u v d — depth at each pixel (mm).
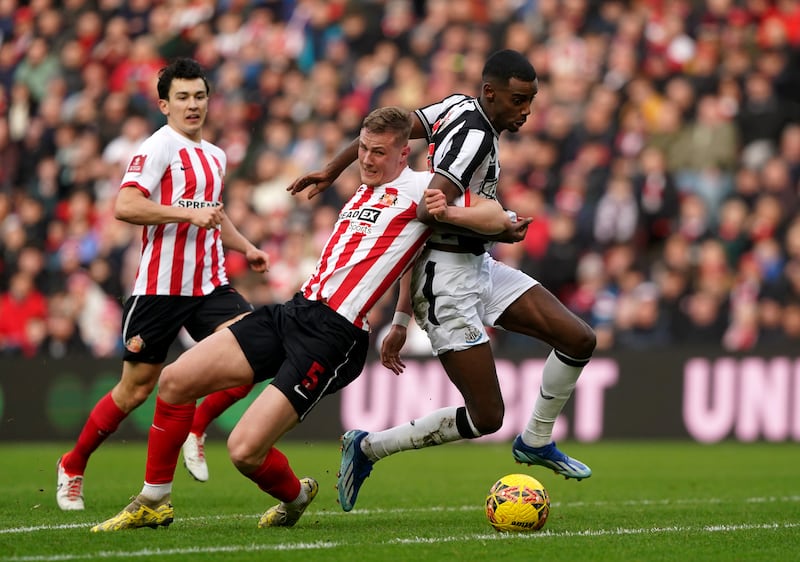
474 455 44625
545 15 60812
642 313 48781
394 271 20844
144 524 20750
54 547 18438
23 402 49625
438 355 22188
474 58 59125
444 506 26578
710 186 52406
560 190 54000
